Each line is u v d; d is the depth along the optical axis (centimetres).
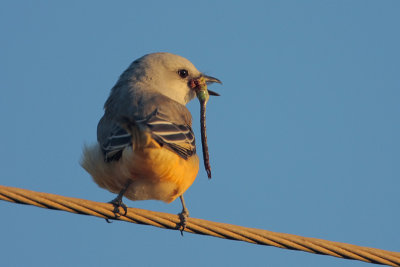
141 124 1095
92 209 951
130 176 1095
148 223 992
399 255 951
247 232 972
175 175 1105
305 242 958
